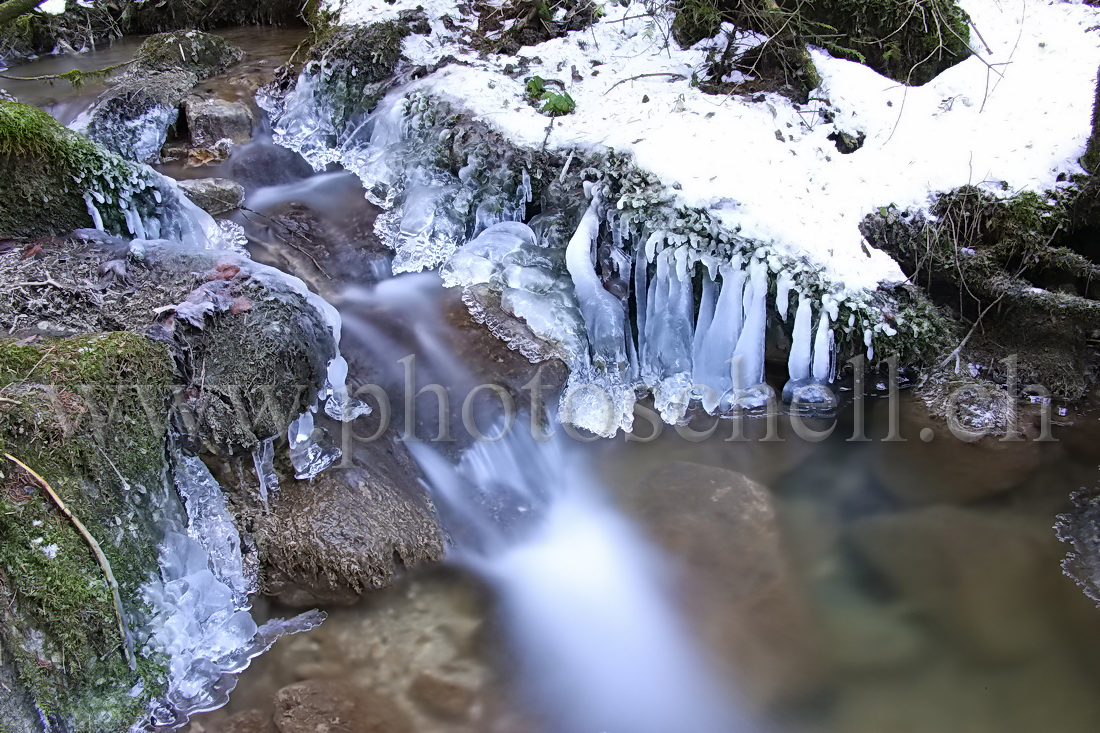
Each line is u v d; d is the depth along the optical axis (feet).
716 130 15.11
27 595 8.21
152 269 12.21
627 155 14.93
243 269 12.17
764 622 10.69
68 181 13.32
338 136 18.84
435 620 10.66
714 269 13.87
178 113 18.65
